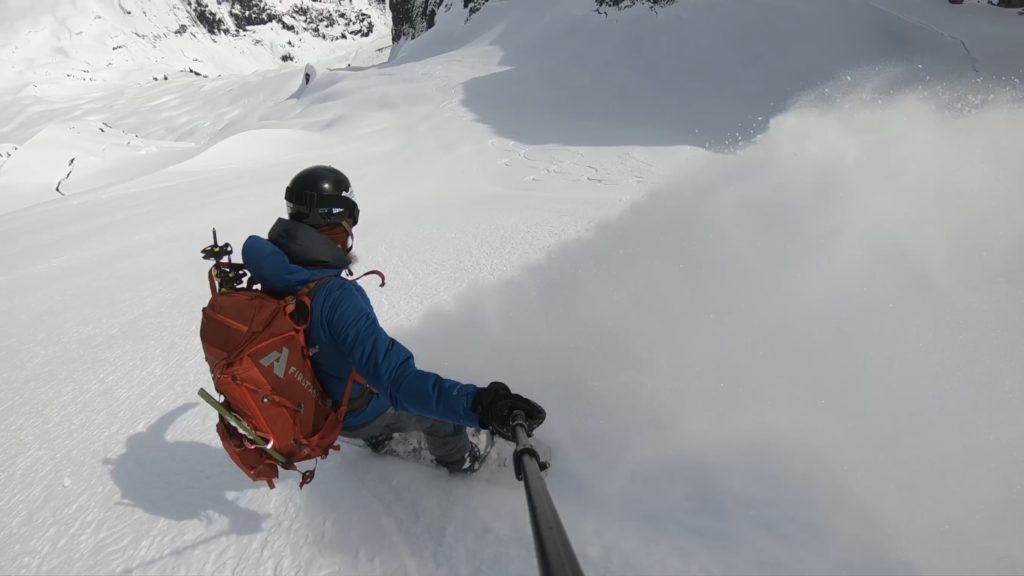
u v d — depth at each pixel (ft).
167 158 144.97
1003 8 96.84
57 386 13.10
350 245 6.68
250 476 6.31
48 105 479.82
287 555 6.81
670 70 103.09
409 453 8.04
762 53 97.04
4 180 131.03
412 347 11.55
